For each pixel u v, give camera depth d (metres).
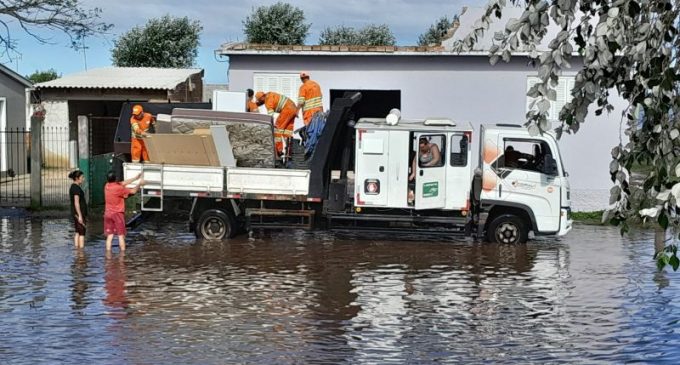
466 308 11.25
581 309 11.20
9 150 30.38
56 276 13.21
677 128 4.87
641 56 4.89
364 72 21.86
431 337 9.68
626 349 9.17
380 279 13.29
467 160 16.56
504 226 17.11
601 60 4.74
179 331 9.85
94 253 15.55
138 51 43.72
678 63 4.96
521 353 9.00
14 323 10.17
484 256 15.69
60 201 23.22
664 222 4.58
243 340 9.48
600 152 21.48
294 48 21.59
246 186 16.84
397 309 11.16
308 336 9.68
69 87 30.05
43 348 9.05
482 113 21.73
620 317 10.73
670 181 4.66
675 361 8.70
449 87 21.75
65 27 21.12
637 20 4.96
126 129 19.02
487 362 8.63
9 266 14.09
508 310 11.14
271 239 17.59
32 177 21.89
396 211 16.86
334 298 11.82
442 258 15.41
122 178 18.17
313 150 17.20
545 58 4.94
